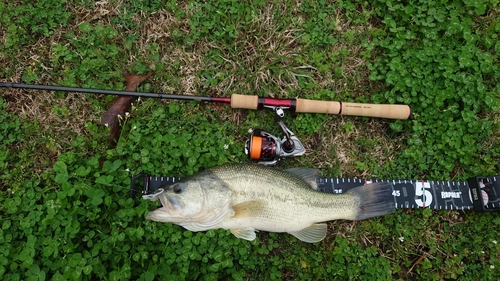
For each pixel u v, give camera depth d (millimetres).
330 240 658
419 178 678
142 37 672
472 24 683
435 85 666
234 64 677
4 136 625
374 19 694
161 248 593
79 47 654
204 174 568
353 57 688
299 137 673
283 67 682
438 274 661
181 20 674
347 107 635
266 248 642
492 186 639
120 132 638
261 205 574
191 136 646
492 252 657
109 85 653
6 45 639
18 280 551
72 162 610
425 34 674
